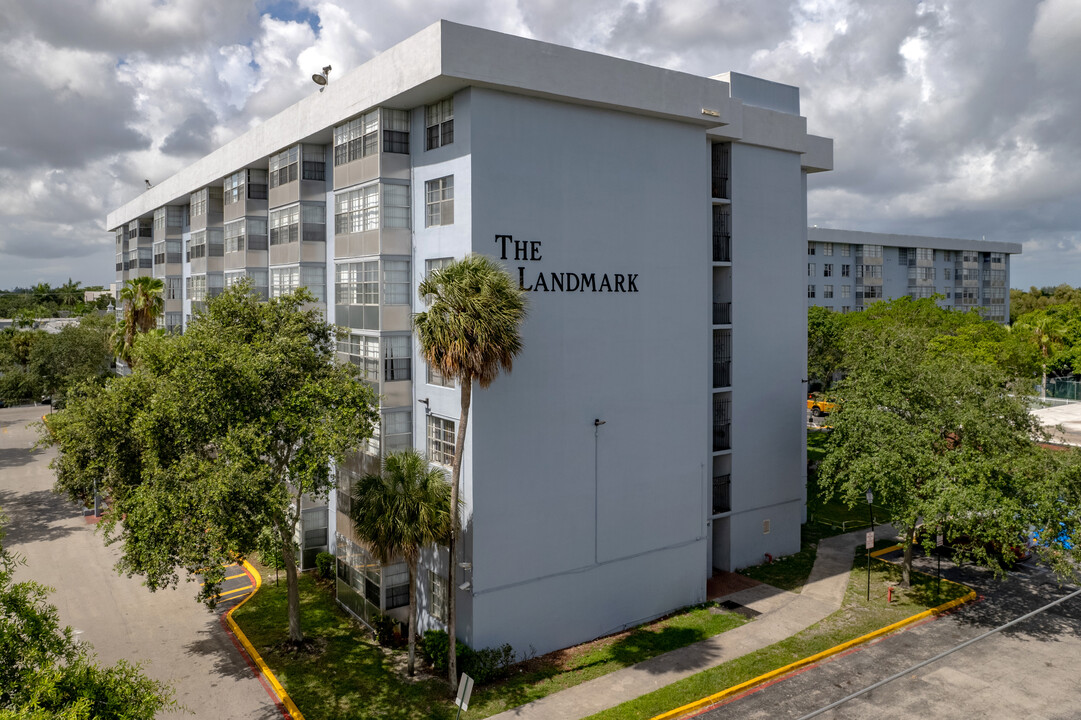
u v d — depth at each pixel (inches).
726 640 941.2
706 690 805.2
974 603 1063.6
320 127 1057.5
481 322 727.1
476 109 836.6
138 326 1811.0
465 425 775.1
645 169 992.2
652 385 1011.9
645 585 1012.5
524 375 882.8
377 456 958.4
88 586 1113.4
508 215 866.1
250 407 781.3
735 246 1187.3
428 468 919.7
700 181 1058.1
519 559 886.4
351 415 808.3
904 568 1122.7
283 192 1187.3
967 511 944.3
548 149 897.5
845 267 3538.4
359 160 979.3
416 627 941.8
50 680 453.4
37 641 499.2
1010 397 1021.8
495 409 858.8
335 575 1093.1
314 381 841.5
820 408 2583.7
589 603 954.1
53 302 5418.3
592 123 936.3
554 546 918.4
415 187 947.3
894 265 3715.6
